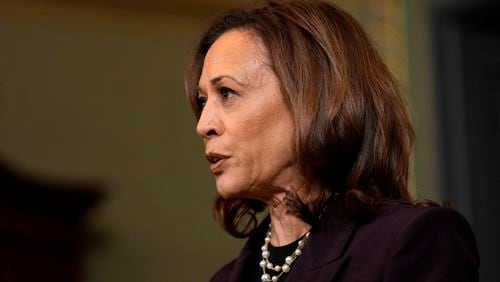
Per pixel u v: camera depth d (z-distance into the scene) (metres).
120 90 10.82
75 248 10.56
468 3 7.91
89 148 10.70
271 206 3.62
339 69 3.46
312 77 3.46
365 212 3.29
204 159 10.79
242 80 3.48
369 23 8.27
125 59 10.87
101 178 10.65
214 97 3.55
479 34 7.91
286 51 3.49
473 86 7.86
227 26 3.77
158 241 10.52
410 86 7.93
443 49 8.05
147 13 10.91
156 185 10.68
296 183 3.51
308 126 3.39
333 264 3.22
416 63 8.04
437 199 7.60
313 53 3.50
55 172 10.57
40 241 10.52
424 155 7.66
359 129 3.42
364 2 8.35
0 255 10.41
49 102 10.64
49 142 10.60
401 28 8.19
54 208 10.48
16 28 10.62
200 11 10.77
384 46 8.13
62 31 10.77
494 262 7.36
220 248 10.55
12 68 10.58
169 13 10.87
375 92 3.51
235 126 3.46
